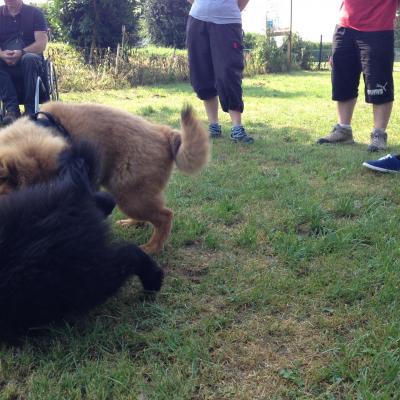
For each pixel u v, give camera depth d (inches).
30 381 52.8
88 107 80.2
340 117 157.8
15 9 151.3
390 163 121.3
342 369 53.4
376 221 92.0
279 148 151.0
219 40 153.0
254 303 67.6
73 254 56.8
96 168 67.8
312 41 700.0
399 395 49.6
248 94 309.0
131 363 55.4
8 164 63.8
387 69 138.8
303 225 93.4
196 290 70.9
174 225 92.3
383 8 135.3
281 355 57.2
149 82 386.0
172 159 82.3
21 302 55.2
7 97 138.9
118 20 426.3
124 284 66.1
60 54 393.7
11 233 54.8
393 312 63.7
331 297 68.3
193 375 53.4
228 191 111.2
